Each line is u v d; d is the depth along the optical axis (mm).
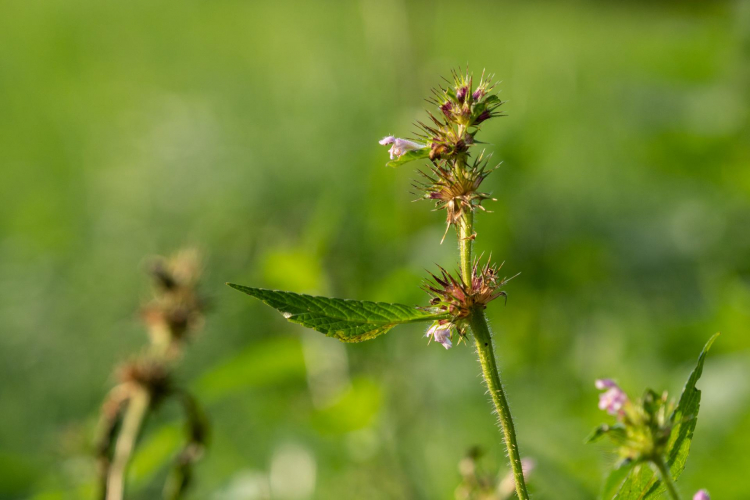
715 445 5691
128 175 10688
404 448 6293
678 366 6762
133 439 4391
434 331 2637
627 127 9766
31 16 16969
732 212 8469
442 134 2717
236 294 8516
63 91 14359
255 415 6969
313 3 18391
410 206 7840
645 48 14953
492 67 14719
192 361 8047
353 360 6613
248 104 12383
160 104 12742
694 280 8445
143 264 4750
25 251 9969
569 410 6508
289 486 6113
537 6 17641
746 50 8945
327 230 6516
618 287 8352
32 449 7926
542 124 11125
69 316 8961
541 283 8156
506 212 8383
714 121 8836
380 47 9969
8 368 8555
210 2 18203
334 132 10828
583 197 9742
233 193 10000
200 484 6547
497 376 2582
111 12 17766
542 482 5266
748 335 6527
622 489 2553
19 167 11789
